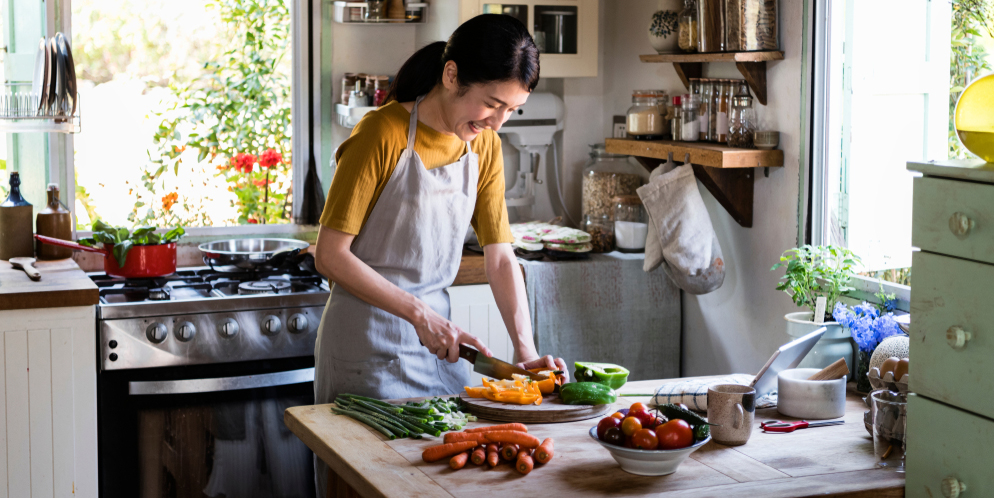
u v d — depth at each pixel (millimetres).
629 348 3359
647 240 3066
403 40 3734
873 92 2551
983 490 1414
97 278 3086
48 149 3279
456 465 1571
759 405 1995
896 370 1866
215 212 3598
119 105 3410
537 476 1548
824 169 2662
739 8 2729
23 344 2568
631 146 3188
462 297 3158
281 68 3609
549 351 3236
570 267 3238
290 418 1900
